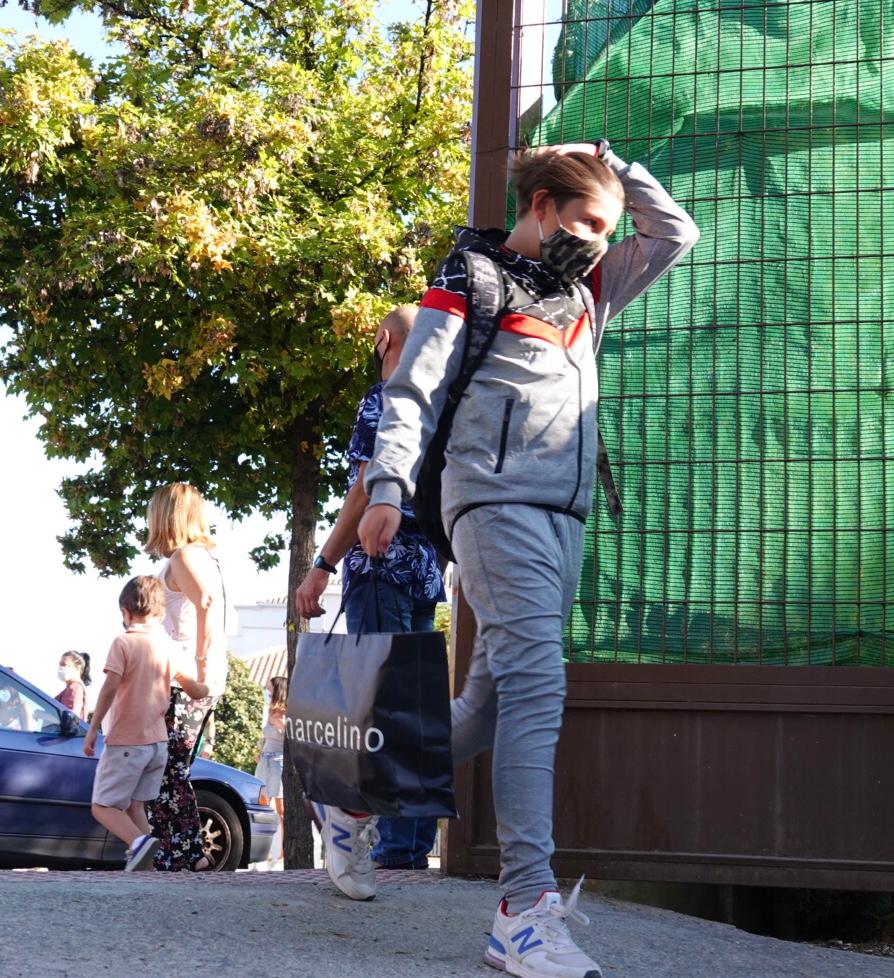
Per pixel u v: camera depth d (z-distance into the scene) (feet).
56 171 40.16
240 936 7.66
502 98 12.54
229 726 106.83
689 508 11.72
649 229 8.78
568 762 11.34
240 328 40.01
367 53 46.06
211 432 41.27
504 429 7.70
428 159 43.47
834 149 11.84
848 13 11.96
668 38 12.37
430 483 7.98
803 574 11.41
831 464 11.48
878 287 11.59
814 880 10.72
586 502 7.98
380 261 39.88
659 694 11.22
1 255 41.06
